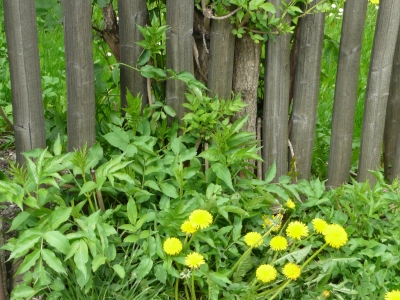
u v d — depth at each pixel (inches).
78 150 57.6
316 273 56.0
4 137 81.4
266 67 63.3
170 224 54.4
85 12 53.4
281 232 58.9
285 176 61.6
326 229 53.1
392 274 56.4
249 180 60.4
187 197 59.1
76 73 54.9
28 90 53.7
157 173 58.6
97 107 62.7
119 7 58.0
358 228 59.9
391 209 62.2
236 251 56.1
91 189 52.6
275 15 60.6
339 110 66.2
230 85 62.5
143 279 53.9
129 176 52.7
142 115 61.2
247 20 59.5
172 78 59.4
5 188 49.8
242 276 55.9
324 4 60.6
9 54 52.9
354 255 57.6
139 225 53.8
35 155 53.9
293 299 54.9
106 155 61.0
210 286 52.4
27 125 54.7
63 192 59.0
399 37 67.1
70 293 54.2
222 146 59.6
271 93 63.9
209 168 61.8
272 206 64.2
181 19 57.9
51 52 97.3
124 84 60.9
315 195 60.5
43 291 54.2
